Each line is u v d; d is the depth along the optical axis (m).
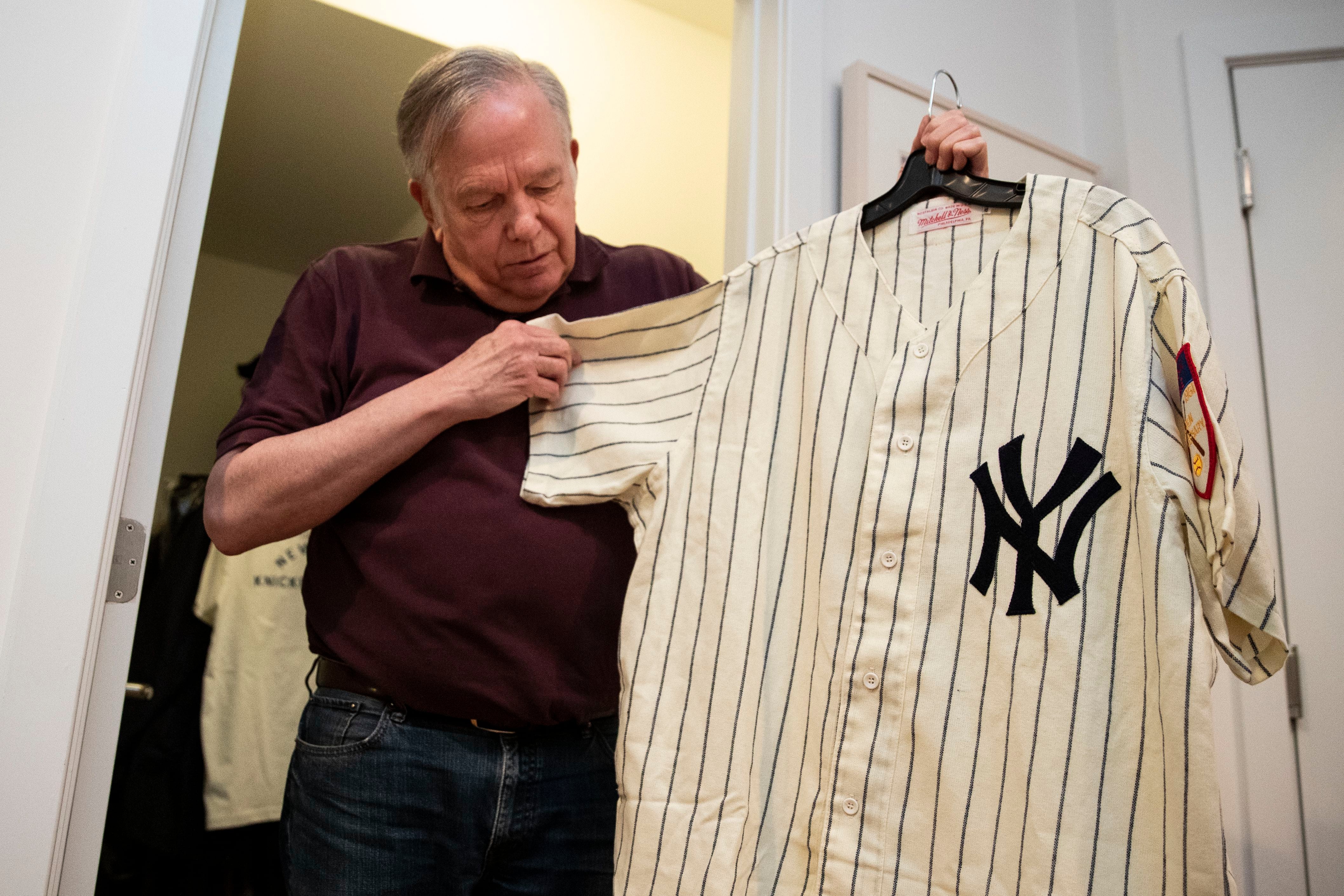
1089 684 0.71
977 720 0.75
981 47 1.70
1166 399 0.72
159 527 1.87
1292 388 1.49
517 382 0.97
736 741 0.84
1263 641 0.70
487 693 0.96
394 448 0.95
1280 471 1.47
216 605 1.79
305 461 0.93
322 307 1.10
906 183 0.91
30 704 0.85
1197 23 1.68
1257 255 1.55
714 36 2.21
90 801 0.90
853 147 1.43
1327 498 1.44
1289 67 1.60
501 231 1.02
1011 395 0.80
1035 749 0.72
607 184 2.00
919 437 0.82
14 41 0.96
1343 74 1.57
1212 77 1.63
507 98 1.00
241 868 1.81
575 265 1.15
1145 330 0.73
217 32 1.10
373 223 2.50
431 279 1.12
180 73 1.00
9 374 0.91
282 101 1.93
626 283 1.20
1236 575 0.67
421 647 0.96
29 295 0.93
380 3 1.71
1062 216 0.81
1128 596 0.71
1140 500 0.70
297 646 1.85
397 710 0.98
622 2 2.06
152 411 0.99
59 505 0.88
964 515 0.79
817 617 0.84
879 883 0.75
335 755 0.97
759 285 0.95
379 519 1.00
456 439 1.02
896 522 0.80
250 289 2.78
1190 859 0.63
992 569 0.77
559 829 1.01
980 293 0.83
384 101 1.94
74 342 0.91
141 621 1.78
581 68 1.98
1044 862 0.69
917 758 0.76
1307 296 1.51
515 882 1.01
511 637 0.97
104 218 0.94
